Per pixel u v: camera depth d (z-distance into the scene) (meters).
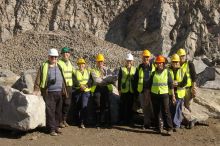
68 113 11.56
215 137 10.30
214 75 20.75
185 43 32.81
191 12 34.12
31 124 9.52
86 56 29.52
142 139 9.95
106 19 38.22
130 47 35.12
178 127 10.87
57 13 38.38
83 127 10.95
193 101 12.63
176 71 10.83
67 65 10.67
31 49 33.22
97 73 11.23
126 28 37.12
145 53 10.92
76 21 38.03
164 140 9.92
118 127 11.18
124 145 9.40
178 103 10.82
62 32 36.94
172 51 33.19
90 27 37.81
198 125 11.43
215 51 32.59
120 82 11.41
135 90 11.13
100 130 10.78
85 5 38.81
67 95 10.62
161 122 10.52
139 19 35.34
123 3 38.66
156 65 10.51
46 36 34.91
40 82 10.01
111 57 29.39
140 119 11.86
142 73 10.95
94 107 11.55
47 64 9.99
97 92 11.22
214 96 13.84
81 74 11.12
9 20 38.59
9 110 9.67
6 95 9.74
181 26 33.97
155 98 10.41
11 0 39.22
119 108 11.76
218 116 12.27
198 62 25.89
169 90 10.57
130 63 11.44
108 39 37.09
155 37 33.75
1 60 31.12
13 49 33.72
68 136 10.03
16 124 9.55
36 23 38.47
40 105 9.78
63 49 10.70
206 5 34.22
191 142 9.80
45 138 9.73
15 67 29.41
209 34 33.41
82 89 11.00
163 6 34.41
